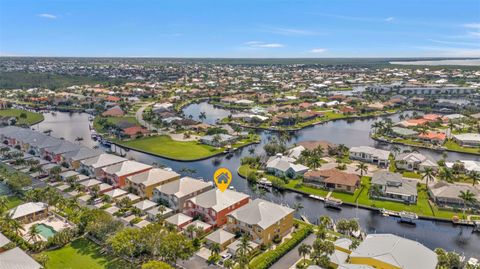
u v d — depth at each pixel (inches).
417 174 6200.8
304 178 5866.1
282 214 4146.2
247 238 3690.9
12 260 3164.4
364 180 5900.6
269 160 6707.7
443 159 6934.1
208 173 6515.8
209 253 3750.0
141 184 5157.5
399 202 5044.3
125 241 3489.2
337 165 6486.2
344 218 4677.7
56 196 4687.5
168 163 7165.4
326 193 5428.2
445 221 4542.3
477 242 4111.7
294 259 3659.0
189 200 4598.9
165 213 4520.2
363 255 3272.6
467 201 4672.7
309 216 4761.3
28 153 7209.6
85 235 4050.2
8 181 5354.3
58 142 7057.1
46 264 3474.4
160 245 3476.9
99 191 5216.5
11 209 4515.3
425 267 3100.4
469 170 6176.2
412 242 3467.0
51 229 4205.2
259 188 5718.5
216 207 4365.2
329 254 3437.5
